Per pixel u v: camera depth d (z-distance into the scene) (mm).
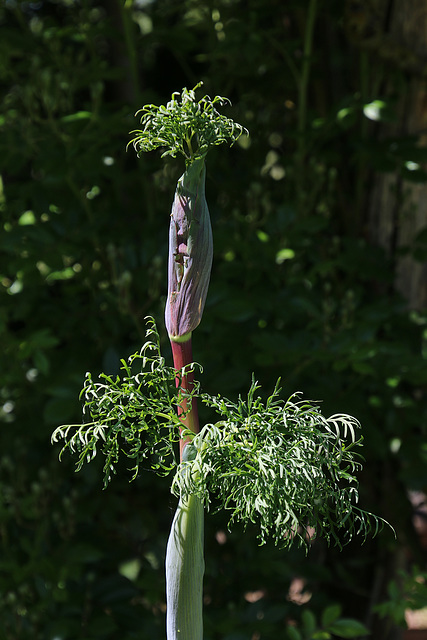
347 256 3461
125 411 1354
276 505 1318
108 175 3344
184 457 1356
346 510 1333
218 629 3256
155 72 4801
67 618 3230
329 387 3201
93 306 3553
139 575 3547
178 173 3375
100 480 3574
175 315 1360
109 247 3125
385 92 3818
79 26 3896
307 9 3725
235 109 3971
